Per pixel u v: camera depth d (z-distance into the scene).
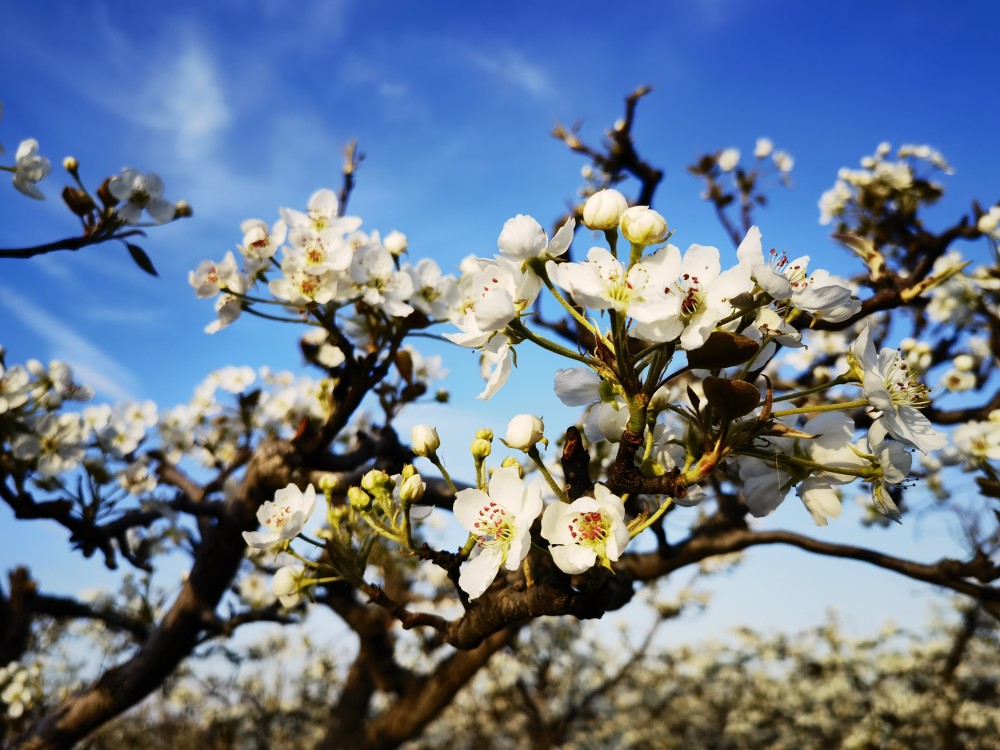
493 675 1.65
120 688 0.67
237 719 1.67
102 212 0.49
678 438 0.29
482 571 0.27
